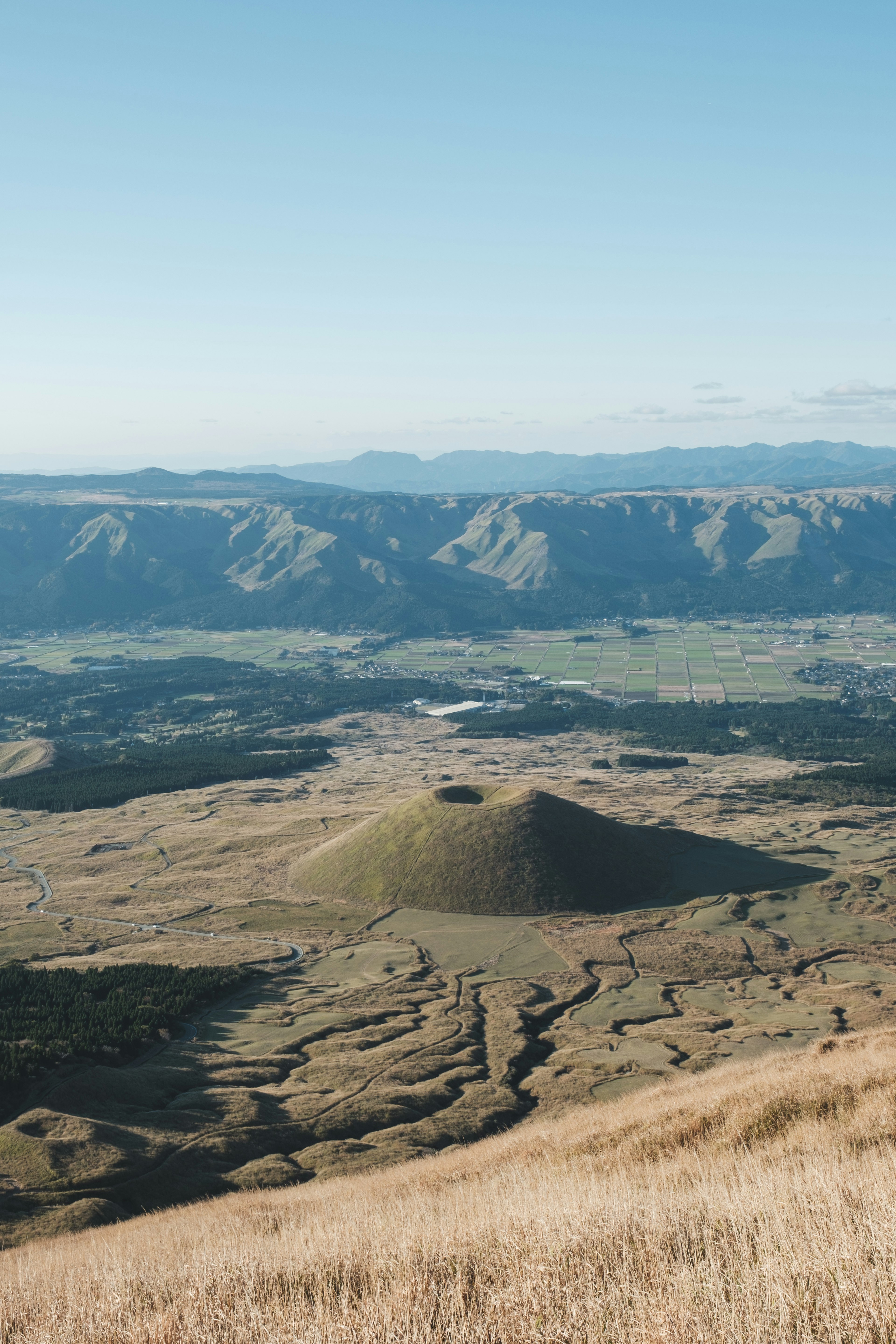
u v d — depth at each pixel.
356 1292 22.78
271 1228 41.50
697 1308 17.83
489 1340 18.48
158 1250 39.66
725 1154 36.72
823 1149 32.28
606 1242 21.95
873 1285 17.25
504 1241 22.95
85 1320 23.52
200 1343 21.00
